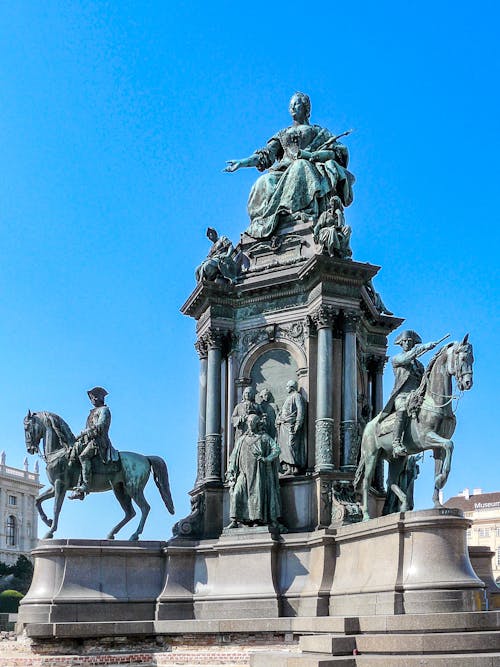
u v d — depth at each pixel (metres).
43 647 23.62
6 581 100.06
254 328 30.28
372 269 28.89
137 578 27.16
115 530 28.84
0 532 126.00
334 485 26.91
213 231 32.25
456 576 20.02
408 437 23.41
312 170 31.56
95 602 26.19
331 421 27.70
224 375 30.59
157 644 24.41
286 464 28.00
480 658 16.06
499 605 24.70
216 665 22.91
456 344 22.59
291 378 29.45
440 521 20.44
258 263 31.20
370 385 32.50
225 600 25.89
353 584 22.86
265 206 31.59
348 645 17.36
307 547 25.91
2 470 128.38
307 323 29.08
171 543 27.52
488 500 106.94
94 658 23.23
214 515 28.75
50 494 28.59
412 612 19.84
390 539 21.30
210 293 30.41
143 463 28.97
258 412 27.97
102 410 28.69
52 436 28.81
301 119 33.34
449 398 22.69
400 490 24.06
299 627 22.12
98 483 28.39
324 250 28.64
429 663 15.95
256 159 33.12
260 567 26.00
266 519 26.80
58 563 26.66
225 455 29.78
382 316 32.38
